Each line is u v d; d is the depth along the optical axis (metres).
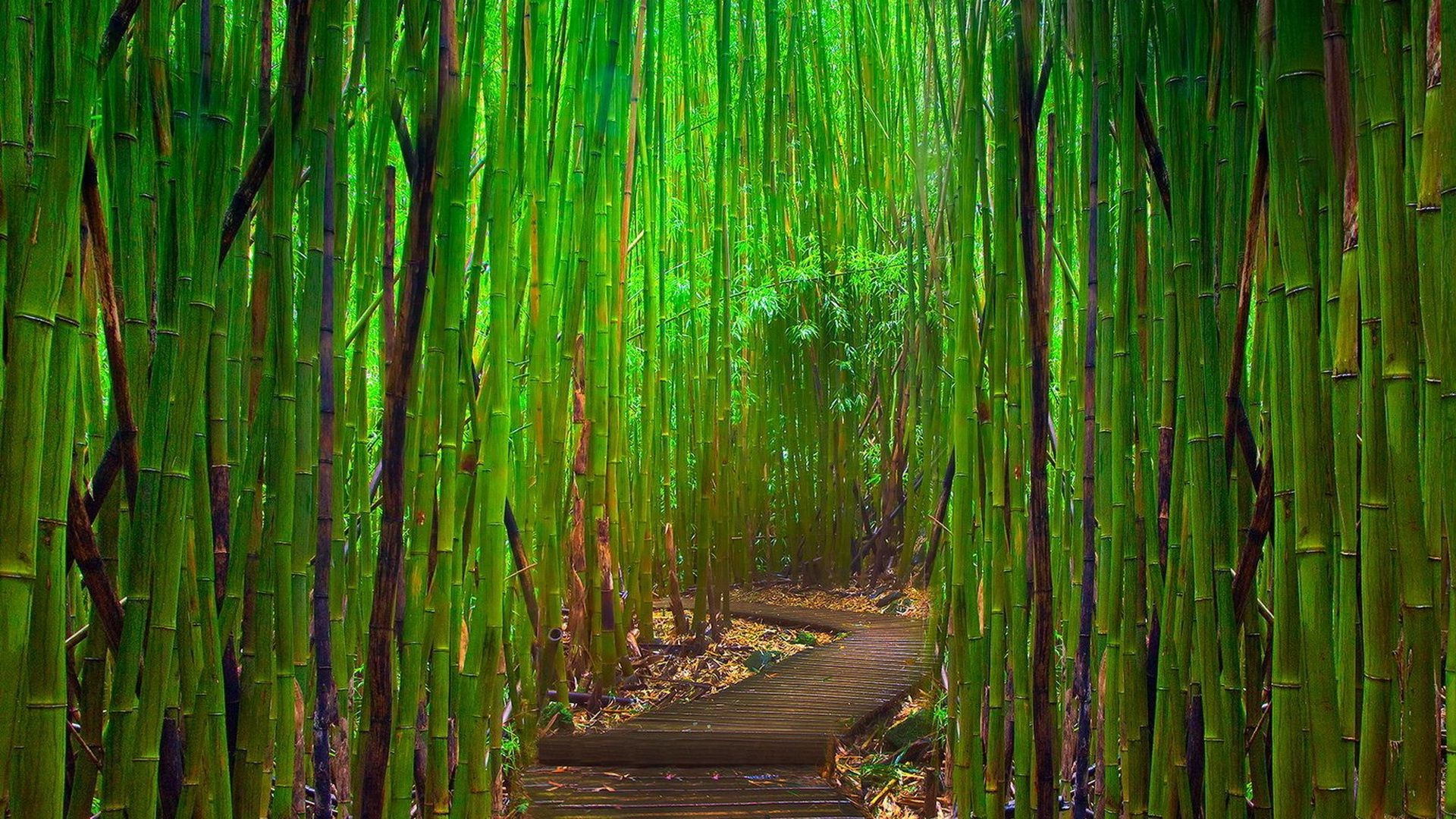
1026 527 1.44
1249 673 1.11
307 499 1.18
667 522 3.47
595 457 2.77
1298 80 0.86
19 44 0.83
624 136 2.88
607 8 2.42
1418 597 0.77
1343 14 0.83
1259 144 0.98
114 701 0.98
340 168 1.34
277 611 1.15
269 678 1.15
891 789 2.10
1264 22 0.90
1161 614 1.16
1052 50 1.36
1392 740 0.91
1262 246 1.10
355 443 1.59
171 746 1.06
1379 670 0.81
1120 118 1.23
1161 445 1.18
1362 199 0.82
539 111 2.02
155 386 0.99
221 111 1.07
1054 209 1.59
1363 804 0.82
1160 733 1.15
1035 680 1.32
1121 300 1.24
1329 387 0.92
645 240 3.18
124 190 1.02
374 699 1.22
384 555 1.21
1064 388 1.63
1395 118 0.76
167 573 0.99
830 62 4.60
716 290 3.55
